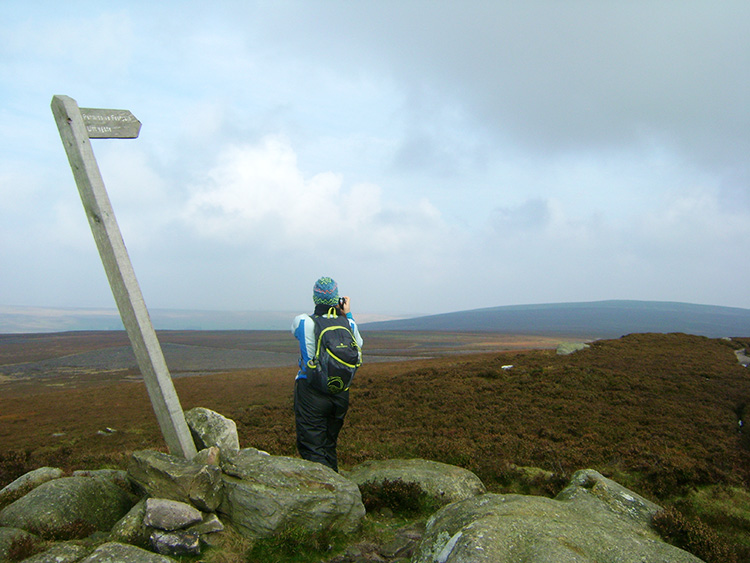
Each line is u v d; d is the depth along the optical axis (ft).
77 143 16.15
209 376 210.59
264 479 15.85
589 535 11.57
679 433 50.49
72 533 13.74
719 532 24.30
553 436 50.16
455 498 20.84
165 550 13.07
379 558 15.01
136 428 91.04
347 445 41.16
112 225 16.85
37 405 137.59
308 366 17.72
